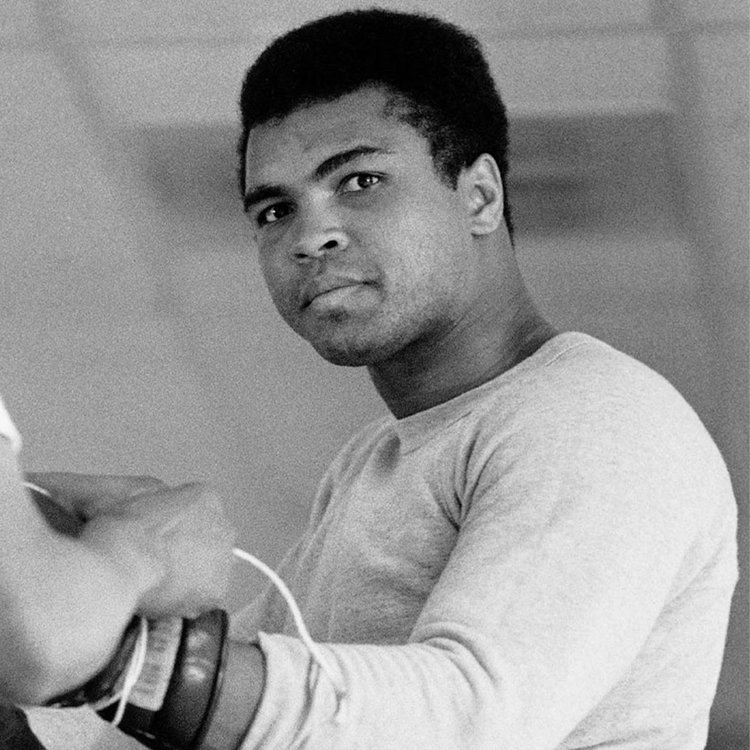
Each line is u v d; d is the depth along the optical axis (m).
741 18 5.21
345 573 1.84
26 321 6.61
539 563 1.54
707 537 1.79
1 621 1.14
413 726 1.38
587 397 1.73
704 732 1.84
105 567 1.22
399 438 1.93
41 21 5.34
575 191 6.00
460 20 5.29
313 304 1.88
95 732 1.98
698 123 5.66
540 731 1.45
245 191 1.97
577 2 5.20
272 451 6.99
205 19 5.31
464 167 1.96
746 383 6.61
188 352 6.71
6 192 6.07
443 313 1.90
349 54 1.92
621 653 1.56
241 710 1.35
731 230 6.04
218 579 1.35
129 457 7.07
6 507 1.16
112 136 5.82
